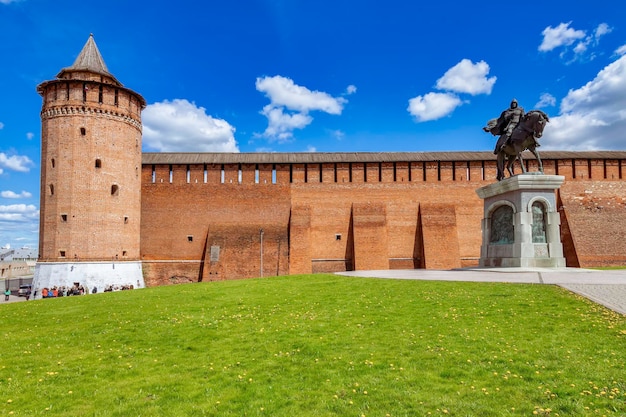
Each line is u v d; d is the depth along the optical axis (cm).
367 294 1385
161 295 1666
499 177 2009
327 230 3816
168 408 591
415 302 1205
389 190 3869
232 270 3644
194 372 730
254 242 3731
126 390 661
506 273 1686
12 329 1156
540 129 1820
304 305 1261
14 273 7662
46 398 643
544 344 782
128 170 3425
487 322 948
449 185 3875
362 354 780
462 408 555
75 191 3167
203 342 913
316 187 3869
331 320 1052
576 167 3838
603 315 934
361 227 3747
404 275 1994
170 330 1034
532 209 1769
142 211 3791
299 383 661
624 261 3594
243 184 3850
